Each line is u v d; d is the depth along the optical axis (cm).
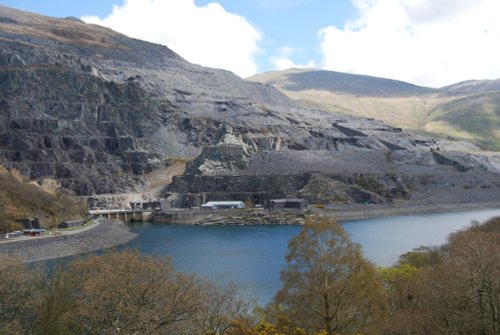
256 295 11738
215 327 7175
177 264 16000
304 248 7056
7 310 6781
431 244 19500
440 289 7662
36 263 15412
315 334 5984
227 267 15425
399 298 8450
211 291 9344
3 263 7344
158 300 6850
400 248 18525
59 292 6906
